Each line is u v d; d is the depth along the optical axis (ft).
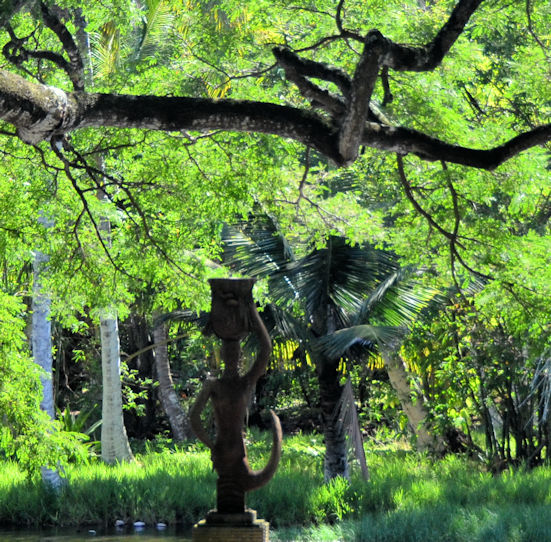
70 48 28.66
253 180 35.32
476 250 35.04
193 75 38.34
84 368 108.58
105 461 79.61
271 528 53.88
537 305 34.99
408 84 36.06
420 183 36.76
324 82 37.63
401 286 62.34
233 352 21.80
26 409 40.91
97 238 38.75
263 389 120.98
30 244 37.81
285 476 65.51
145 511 57.41
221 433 21.29
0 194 36.60
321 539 48.57
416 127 35.91
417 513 51.16
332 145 22.81
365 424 104.99
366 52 21.27
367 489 58.80
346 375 68.69
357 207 39.55
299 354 89.10
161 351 106.11
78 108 20.63
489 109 58.95
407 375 78.89
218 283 21.95
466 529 47.47
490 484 61.26
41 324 63.93
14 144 35.65
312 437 106.11
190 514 58.13
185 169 35.83
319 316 63.98
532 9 36.68
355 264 61.62
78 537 51.65
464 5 23.90
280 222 39.68
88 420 103.19
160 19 58.70
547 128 25.34
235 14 38.65
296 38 40.27
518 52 42.29
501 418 81.46
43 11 28.27
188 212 36.94
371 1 36.91
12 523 57.16
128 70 38.60
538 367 62.90
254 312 21.93
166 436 111.75
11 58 28.48
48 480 60.75
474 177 34.47
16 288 65.98
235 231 62.64
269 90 38.04
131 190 37.19
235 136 34.63
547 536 43.86
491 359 69.72
